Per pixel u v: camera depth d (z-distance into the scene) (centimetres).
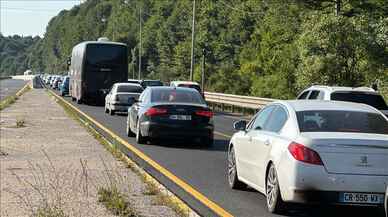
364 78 6038
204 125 3794
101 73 8956
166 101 3862
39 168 2661
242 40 17150
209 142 3866
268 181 1950
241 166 2242
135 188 2202
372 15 6950
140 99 4159
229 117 7238
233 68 12800
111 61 8969
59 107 7725
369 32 6038
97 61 8944
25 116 5997
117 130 4828
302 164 1764
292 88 9169
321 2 7594
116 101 6694
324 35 5991
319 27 6016
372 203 1753
